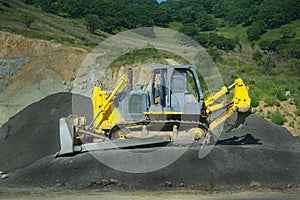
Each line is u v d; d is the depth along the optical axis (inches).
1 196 385.4
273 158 478.3
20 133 671.1
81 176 433.7
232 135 615.2
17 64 1279.5
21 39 1427.2
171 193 394.3
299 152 515.8
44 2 2869.1
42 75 1235.2
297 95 1018.7
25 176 445.4
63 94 755.4
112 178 426.9
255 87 1077.8
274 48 2133.4
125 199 363.3
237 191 412.5
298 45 2057.1
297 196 393.4
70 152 476.4
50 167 454.6
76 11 2815.0
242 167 450.9
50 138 615.2
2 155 628.4
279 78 1305.4
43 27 2146.9
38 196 383.6
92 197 374.3
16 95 1153.4
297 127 837.8
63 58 1348.4
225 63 1510.8
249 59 1733.5
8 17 2132.1
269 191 417.1
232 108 510.0
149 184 419.2
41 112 711.7
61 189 417.7
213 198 374.6
